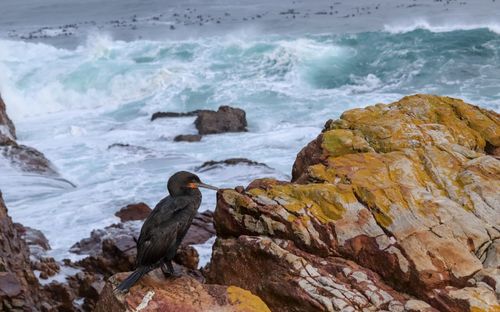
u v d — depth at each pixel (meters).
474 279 6.59
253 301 6.12
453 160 8.24
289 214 7.39
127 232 16.16
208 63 43.56
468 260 6.70
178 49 47.09
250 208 7.61
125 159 26.08
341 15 59.72
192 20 65.12
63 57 48.34
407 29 44.72
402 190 7.53
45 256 15.07
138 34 60.38
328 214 7.36
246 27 58.88
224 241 7.75
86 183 23.36
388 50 41.44
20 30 69.50
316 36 45.44
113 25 67.06
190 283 6.29
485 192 7.57
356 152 8.66
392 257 6.78
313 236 7.17
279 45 43.66
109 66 44.09
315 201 7.52
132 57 46.62
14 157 24.80
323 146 8.84
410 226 7.06
